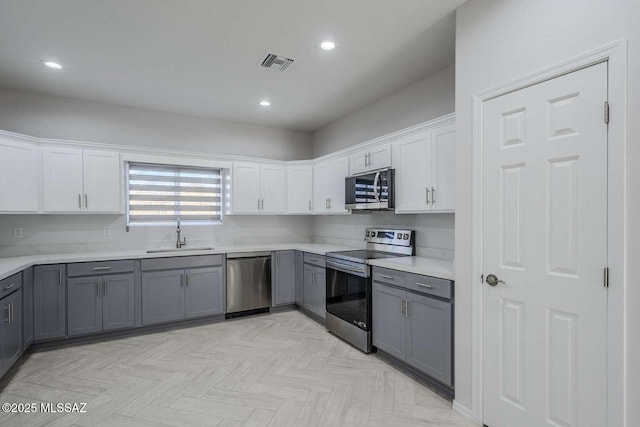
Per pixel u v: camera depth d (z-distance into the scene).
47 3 2.09
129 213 4.10
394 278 2.74
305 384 2.51
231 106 4.09
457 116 2.17
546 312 1.70
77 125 3.79
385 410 2.17
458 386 2.15
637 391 1.39
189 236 4.41
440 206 2.67
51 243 3.67
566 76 1.61
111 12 2.19
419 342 2.49
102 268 3.35
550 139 1.67
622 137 1.42
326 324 3.68
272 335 3.54
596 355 1.51
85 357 2.98
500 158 1.90
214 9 2.17
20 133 3.51
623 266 1.42
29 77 3.20
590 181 1.53
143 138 4.16
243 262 4.12
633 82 1.39
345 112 4.35
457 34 2.18
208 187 4.58
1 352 2.41
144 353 3.08
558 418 1.64
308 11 2.21
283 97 3.79
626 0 1.41
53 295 3.15
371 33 2.48
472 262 2.06
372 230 3.88
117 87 3.47
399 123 3.60
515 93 1.83
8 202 3.13
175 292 3.71
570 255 1.60
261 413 2.14
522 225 1.80
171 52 2.74
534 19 1.74
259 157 4.94
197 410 2.17
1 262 2.95
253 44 2.63
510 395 1.86
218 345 3.26
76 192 3.56
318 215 5.14
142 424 2.02
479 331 2.02
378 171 3.25
